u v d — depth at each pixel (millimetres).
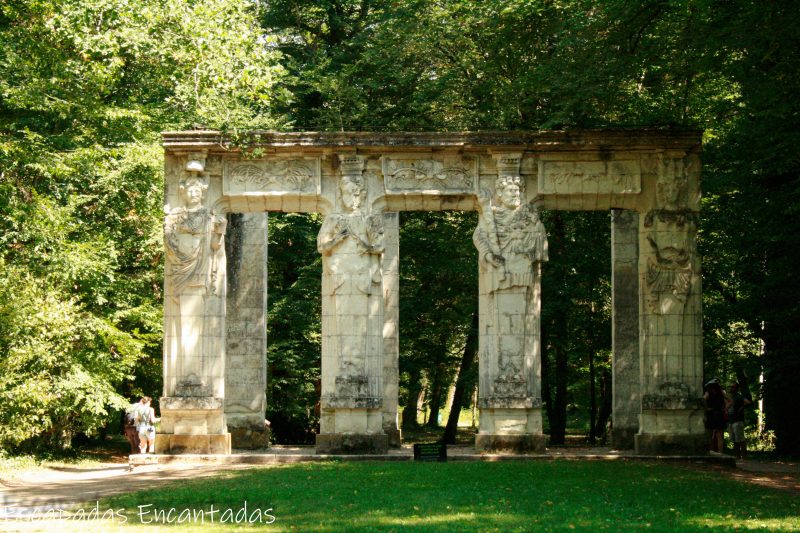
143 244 35438
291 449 33875
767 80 25766
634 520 17672
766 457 32812
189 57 30266
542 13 34719
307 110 46438
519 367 30062
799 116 26797
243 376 33688
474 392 55156
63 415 31906
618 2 28203
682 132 30266
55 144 32469
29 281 29500
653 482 22938
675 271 30297
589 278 40062
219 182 30797
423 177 30656
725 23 26469
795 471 27250
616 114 36719
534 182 30812
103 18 30156
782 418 34594
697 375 30141
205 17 30281
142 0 29625
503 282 30234
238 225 34312
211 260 30594
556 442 41281
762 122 27750
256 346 33844
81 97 30359
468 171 30812
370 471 25203
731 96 35719
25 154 28484
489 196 30656
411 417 57469
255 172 30719
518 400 29844
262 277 34188
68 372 30734
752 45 25422
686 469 26281
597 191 30578
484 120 39156
